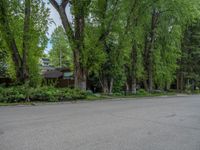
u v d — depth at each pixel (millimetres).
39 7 20547
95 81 31828
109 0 24734
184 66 43594
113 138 6984
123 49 26453
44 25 20938
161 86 39906
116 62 26797
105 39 24781
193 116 11469
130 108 14359
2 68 30547
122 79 30359
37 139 6723
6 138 6809
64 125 8742
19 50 22312
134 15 26625
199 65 44969
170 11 30594
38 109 13688
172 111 13156
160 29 33500
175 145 6488
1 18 19578
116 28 25031
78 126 8586
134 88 30562
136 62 30797
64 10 23156
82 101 20047
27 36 20219
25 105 16312
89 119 10102
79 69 23406
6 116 10797
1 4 19406
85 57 23141
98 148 6004
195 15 31719
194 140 7035
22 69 20625
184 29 40594
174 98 24906
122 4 24875
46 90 19422
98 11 24672
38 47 22156
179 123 9586
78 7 22797
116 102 19125
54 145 6176
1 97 17125
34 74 23828
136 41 29859
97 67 24891
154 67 35188
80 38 23281
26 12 20062
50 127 8359
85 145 6234
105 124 9031
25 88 18500
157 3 27844
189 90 44656
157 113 12250
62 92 19984
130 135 7398
